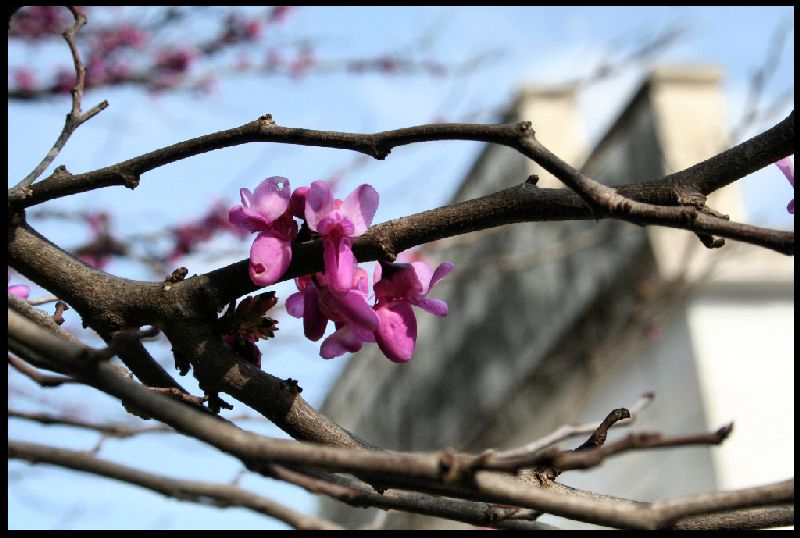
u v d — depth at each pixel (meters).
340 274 0.43
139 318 0.45
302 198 0.44
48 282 0.45
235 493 0.42
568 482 1.32
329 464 0.37
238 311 0.44
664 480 1.16
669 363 1.17
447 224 0.44
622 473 1.23
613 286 1.24
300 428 0.44
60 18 1.05
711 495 0.37
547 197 0.43
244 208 0.44
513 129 0.41
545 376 1.35
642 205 0.40
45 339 0.38
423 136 0.42
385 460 0.38
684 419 1.14
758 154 0.42
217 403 0.44
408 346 0.45
